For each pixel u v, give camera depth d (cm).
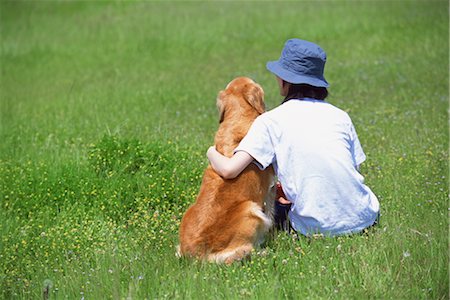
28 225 747
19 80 1762
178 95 1467
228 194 613
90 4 2898
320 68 638
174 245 673
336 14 2288
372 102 1302
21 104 1468
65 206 802
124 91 1527
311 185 627
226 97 654
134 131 1134
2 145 1102
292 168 626
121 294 571
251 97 648
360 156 654
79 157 962
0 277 629
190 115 1273
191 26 2277
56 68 1892
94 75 1766
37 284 612
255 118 647
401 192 778
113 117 1266
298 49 632
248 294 551
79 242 688
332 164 623
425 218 701
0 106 1450
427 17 2077
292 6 2525
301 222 649
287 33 2088
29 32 2414
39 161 957
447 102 1244
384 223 676
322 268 590
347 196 632
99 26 2420
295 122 622
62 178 854
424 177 828
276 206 688
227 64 1802
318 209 632
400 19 2103
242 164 610
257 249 620
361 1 2495
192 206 630
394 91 1379
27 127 1227
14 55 2081
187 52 1978
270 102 1362
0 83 1727
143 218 740
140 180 839
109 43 2144
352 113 1218
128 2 2888
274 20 2281
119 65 1875
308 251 628
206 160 908
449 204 741
